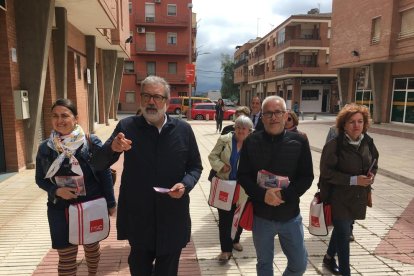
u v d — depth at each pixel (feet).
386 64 69.87
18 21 25.20
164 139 8.18
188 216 8.65
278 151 8.79
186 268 12.10
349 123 10.22
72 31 41.83
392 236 15.12
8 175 23.99
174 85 147.13
